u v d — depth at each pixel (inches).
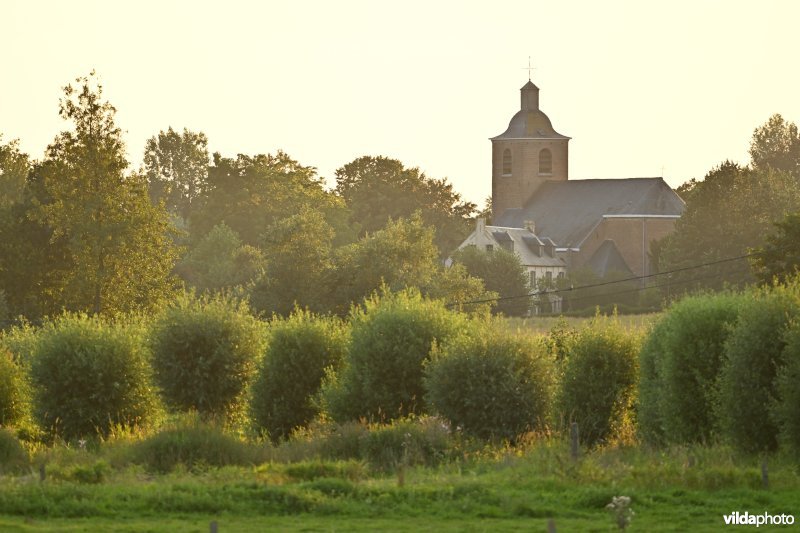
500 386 3479.3
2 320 7849.4
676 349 3248.0
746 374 2947.8
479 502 2361.0
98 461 2970.0
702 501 2336.4
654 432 3371.1
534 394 3521.2
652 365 3474.4
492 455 3125.0
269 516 2276.1
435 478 2667.3
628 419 3666.3
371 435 3125.0
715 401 3083.2
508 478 2623.0
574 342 3720.5
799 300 2997.0
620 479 2544.3
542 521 2202.3
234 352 4286.4
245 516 2277.3
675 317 3292.3
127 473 2834.6
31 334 5014.8
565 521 2201.0
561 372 3735.2
